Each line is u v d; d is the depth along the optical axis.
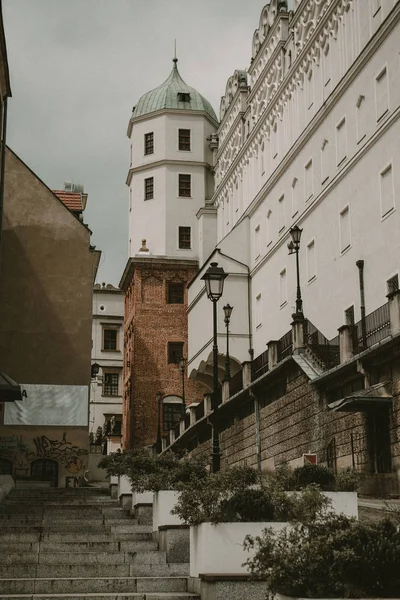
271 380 36.53
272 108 53.75
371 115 38.56
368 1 39.53
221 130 69.56
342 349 30.56
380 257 37.06
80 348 46.19
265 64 56.19
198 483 13.67
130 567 14.60
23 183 47.88
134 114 76.38
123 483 22.62
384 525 9.16
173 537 15.06
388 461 26.05
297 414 33.59
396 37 36.22
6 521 19.55
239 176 62.62
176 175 73.50
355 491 13.83
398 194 35.62
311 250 45.72
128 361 71.94
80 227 47.81
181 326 69.31
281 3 53.75
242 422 41.03
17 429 44.56
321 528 9.37
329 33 44.41
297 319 35.22
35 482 37.69
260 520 12.27
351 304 39.66
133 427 67.19
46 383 45.44
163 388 68.00
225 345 57.16
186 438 53.50
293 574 8.83
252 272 57.53
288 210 49.84
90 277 47.22
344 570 8.74
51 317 46.38
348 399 26.20
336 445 29.73
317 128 45.22
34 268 46.84
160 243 72.12
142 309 69.44
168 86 76.12
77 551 15.55
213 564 11.96
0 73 35.38
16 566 14.38
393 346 25.84
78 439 44.91
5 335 45.81
